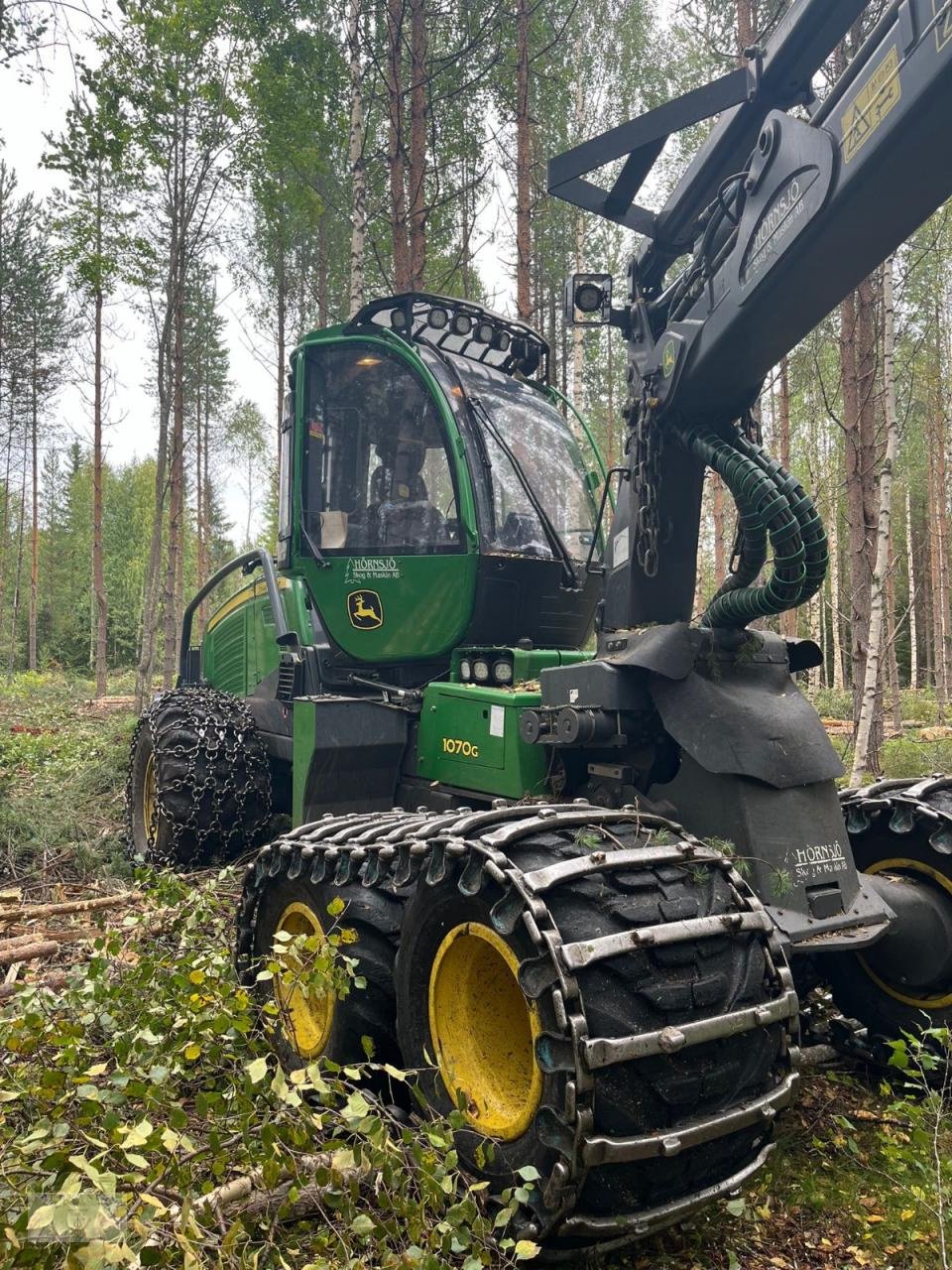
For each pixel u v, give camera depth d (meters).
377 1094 2.94
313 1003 3.29
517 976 2.36
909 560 20.53
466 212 15.66
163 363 13.73
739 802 3.05
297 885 3.35
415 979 2.80
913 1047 3.37
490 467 4.45
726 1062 2.38
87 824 6.64
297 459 5.00
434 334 5.02
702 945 2.45
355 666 4.89
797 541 3.09
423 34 10.51
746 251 2.91
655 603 3.65
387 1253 2.03
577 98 14.98
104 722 13.41
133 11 10.96
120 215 12.27
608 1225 2.23
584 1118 2.14
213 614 7.33
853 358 10.27
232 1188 2.22
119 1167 2.33
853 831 3.69
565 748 3.66
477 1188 2.23
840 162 2.53
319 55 11.43
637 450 3.56
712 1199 2.40
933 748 11.48
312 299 19.69
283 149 11.61
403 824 3.19
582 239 15.35
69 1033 2.50
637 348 3.65
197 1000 2.64
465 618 4.34
